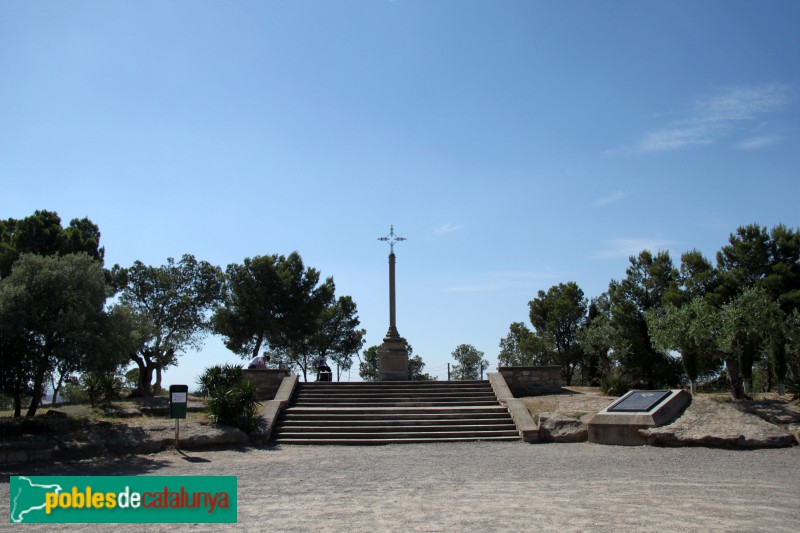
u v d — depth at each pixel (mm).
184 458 15922
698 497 10531
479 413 21203
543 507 9836
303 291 41688
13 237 26391
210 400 19500
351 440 19000
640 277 33781
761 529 8312
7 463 14625
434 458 15906
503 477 12867
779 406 19094
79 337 16953
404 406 22891
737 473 12992
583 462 14742
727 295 26984
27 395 18016
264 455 16672
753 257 27703
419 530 8492
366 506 10164
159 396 28656
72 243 28062
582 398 22844
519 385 25641
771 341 20578
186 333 38594
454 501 10453
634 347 33125
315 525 8891
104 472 13797
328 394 23984
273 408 21062
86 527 9227
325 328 52031
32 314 16906
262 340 40750
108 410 21938
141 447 16562
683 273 30000
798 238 27484
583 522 8781
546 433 18969
